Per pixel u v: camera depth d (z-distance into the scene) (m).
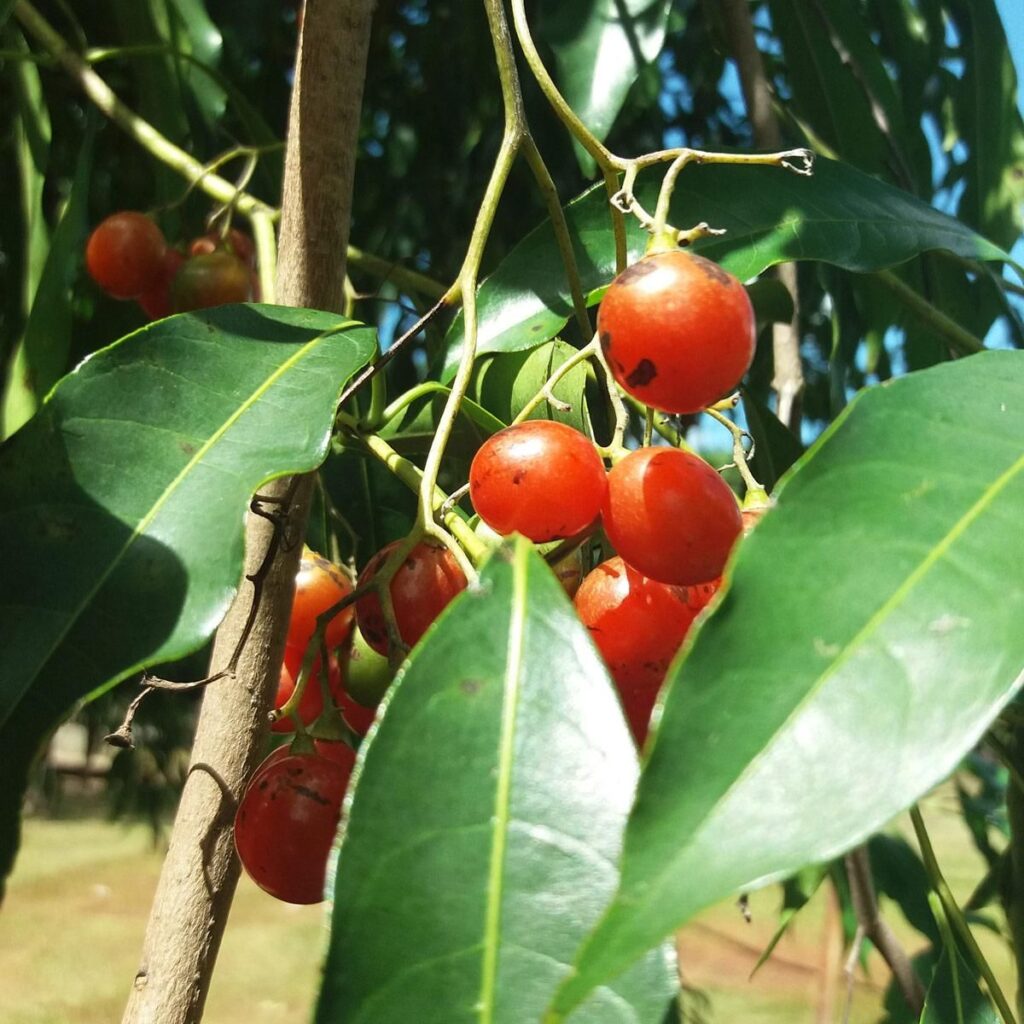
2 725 0.08
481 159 0.32
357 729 0.13
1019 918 0.20
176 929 0.12
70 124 0.29
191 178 0.19
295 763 0.11
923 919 0.26
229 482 0.09
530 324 0.14
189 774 0.12
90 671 0.08
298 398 0.10
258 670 0.12
